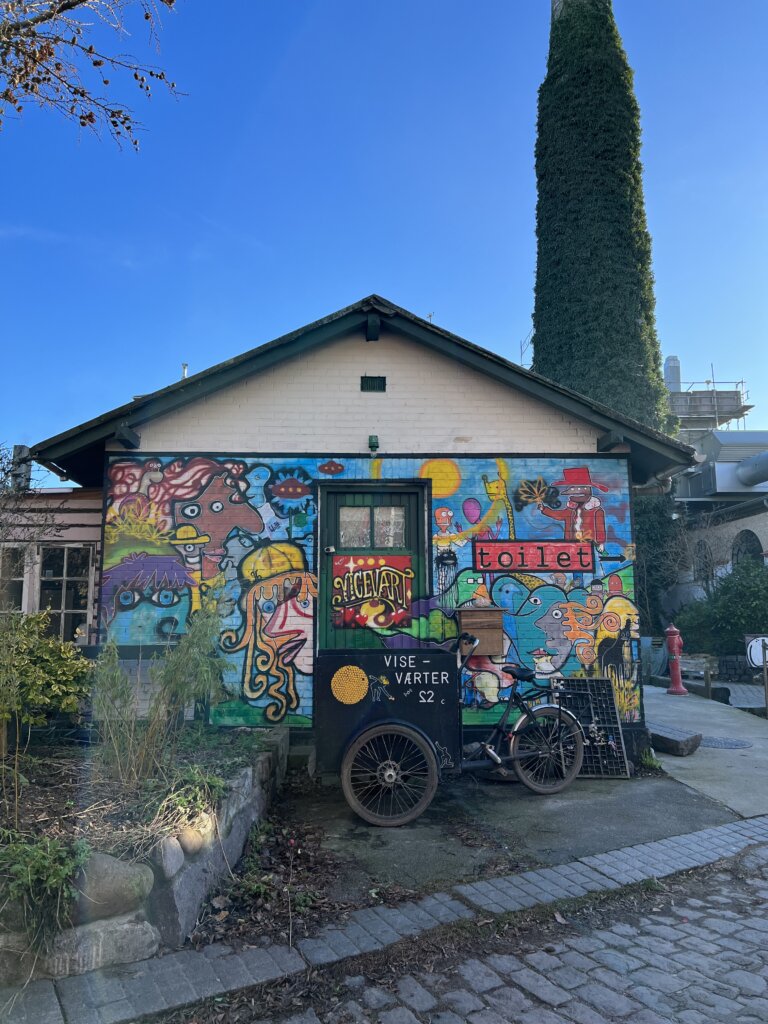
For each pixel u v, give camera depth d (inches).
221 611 264.7
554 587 275.4
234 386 281.4
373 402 284.4
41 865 122.6
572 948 136.3
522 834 195.6
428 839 191.3
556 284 783.7
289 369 284.2
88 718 215.3
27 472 300.4
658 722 357.4
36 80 206.1
